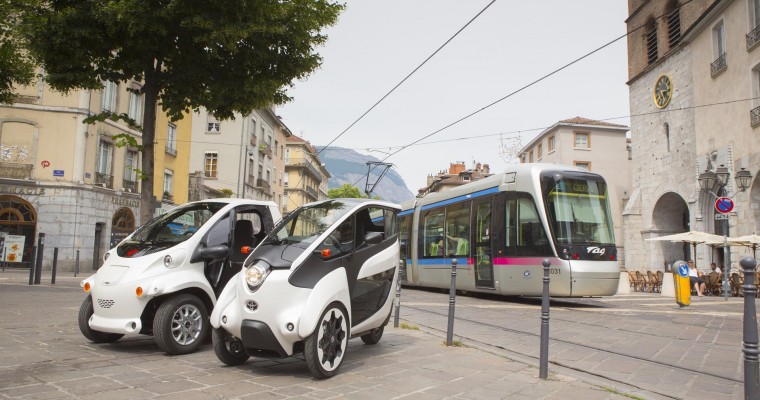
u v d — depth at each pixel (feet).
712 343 24.53
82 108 81.30
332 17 32.42
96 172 84.38
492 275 44.70
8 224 78.38
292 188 226.17
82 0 28.63
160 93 33.22
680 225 98.58
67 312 30.53
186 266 20.88
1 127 78.74
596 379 17.65
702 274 70.13
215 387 15.19
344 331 17.62
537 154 157.69
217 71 31.76
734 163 73.41
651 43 102.89
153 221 23.63
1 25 37.45
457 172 239.09
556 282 39.14
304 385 15.72
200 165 142.51
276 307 16.34
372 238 19.56
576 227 40.34
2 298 37.27
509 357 20.53
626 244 103.50
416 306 39.37
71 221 79.92
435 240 55.16
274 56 31.76
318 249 17.92
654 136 98.84
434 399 14.53
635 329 28.73
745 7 71.00
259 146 159.53
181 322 20.04
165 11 26.94
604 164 139.33
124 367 17.47
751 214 69.41
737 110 72.79
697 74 83.61
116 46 29.32
